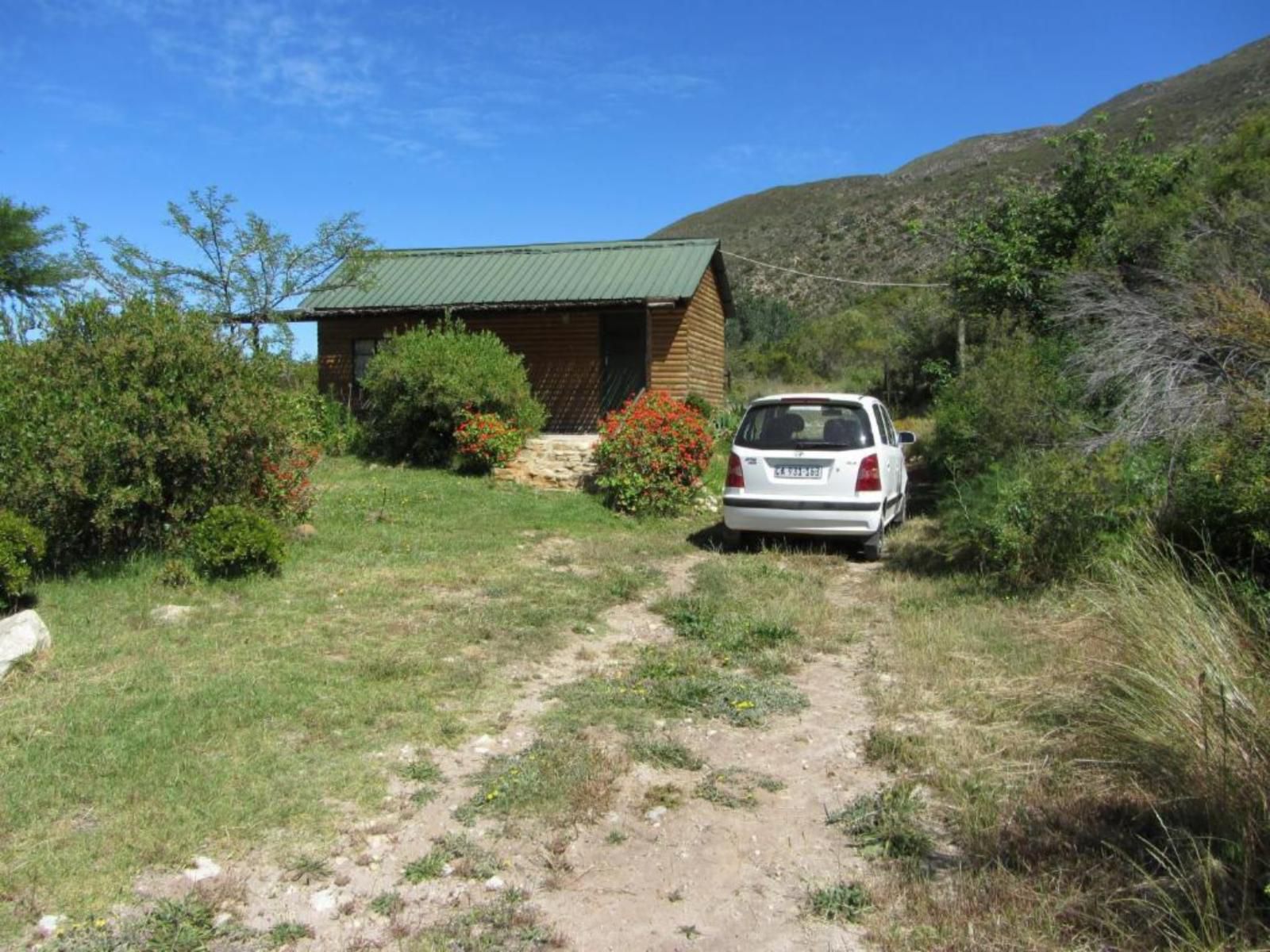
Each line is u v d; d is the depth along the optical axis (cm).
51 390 769
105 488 761
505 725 511
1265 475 590
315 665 584
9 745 452
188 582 752
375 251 1795
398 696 538
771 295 6181
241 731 477
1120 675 477
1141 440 776
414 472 1498
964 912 331
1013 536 764
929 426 2181
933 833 397
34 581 741
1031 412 1062
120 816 388
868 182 10038
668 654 645
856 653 659
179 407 790
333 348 2064
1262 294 907
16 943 309
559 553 989
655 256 2056
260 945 318
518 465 1448
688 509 1283
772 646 671
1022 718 505
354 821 400
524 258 2128
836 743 499
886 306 4372
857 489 962
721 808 426
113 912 329
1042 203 1586
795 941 327
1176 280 974
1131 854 354
